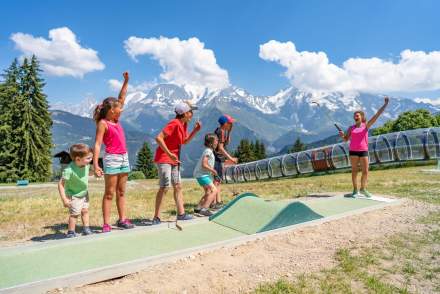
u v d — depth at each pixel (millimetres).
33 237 6086
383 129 69000
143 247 4992
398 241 5504
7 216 8117
